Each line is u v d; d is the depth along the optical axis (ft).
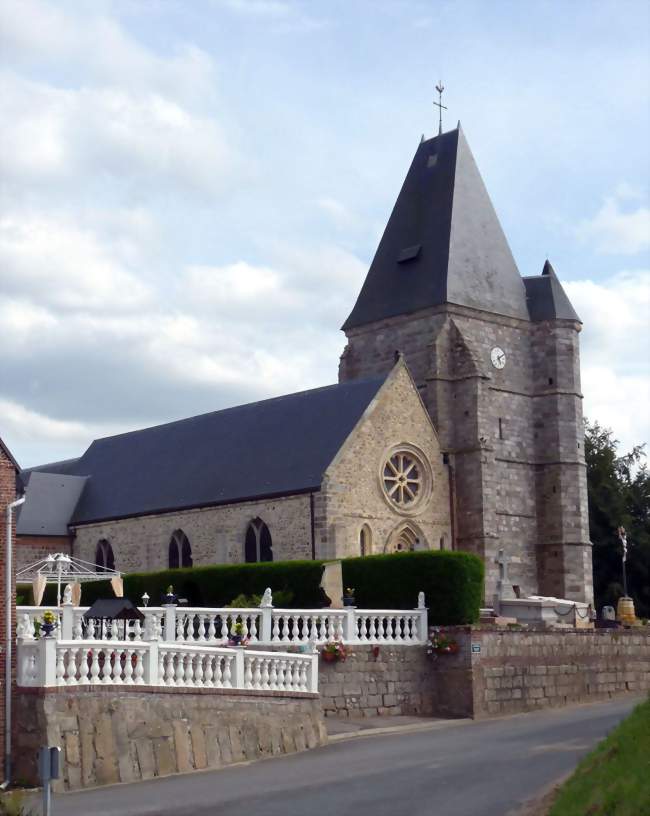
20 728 78.33
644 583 245.04
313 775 77.25
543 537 196.95
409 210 205.46
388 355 199.82
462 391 186.09
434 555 120.06
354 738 98.22
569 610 161.07
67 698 77.87
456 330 190.29
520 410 199.00
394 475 170.19
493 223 205.57
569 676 125.49
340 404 172.24
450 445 184.24
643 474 264.52
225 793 71.61
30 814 63.16
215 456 185.47
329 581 127.54
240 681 88.84
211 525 172.65
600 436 261.03
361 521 161.68
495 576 177.58
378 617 114.93
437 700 116.26
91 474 214.07
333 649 109.29
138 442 213.87
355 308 206.59
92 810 67.21
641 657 135.54
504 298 201.05
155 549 183.21
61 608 100.68
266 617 107.34
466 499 181.27
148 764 80.43
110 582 156.87
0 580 82.23
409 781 72.64
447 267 194.08
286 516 161.17
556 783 68.95
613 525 241.76
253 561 165.99
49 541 199.52
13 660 81.51
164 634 103.86
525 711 119.24
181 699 83.71
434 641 115.96
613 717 107.65
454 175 201.98
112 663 93.86
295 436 173.17
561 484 196.34
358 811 63.72
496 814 61.31
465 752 85.25
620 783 57.77
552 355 200.85
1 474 84.64
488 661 116.47
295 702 92.43
